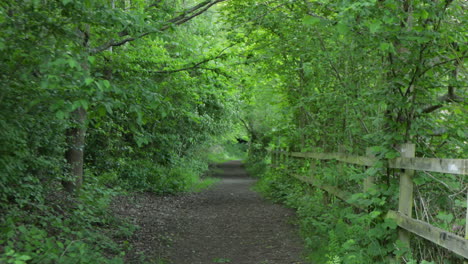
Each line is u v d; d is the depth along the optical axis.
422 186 4.22
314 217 7.38
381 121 4.83
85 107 3.51
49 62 3.34
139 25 4.55
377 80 5.80
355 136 6.96
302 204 8.62
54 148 6.75
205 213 9.56
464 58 4.07
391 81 4.31
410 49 4.13
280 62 9.20
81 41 4.26
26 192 5.61
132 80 4.98
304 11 6.90
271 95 11.56
